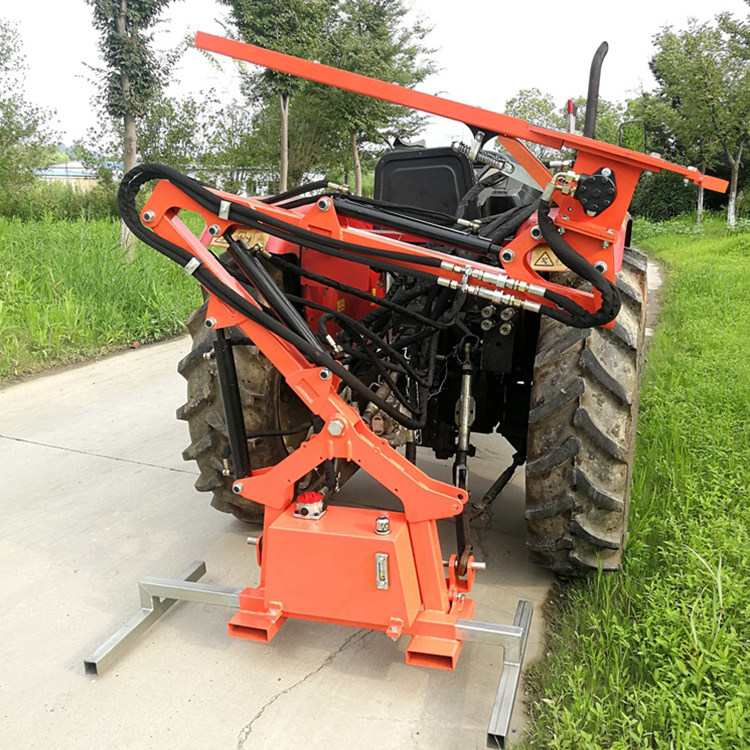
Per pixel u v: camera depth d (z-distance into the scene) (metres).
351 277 3.10
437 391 2.82
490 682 2.35
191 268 2.20
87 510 3.56
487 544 3.23
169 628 2.64
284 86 11.53
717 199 27.31
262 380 2.81
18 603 2.79
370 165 19.16
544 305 2.03
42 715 2.20
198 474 4.00
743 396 4.46
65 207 14.96
